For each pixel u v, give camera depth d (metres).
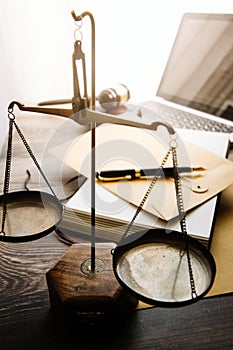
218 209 0.67
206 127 0.95
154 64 1.22
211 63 1.04
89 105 0.48
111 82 1.21
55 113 0.48
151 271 0.44
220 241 0.60
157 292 0.41
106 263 0.52
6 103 1.17
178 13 1.16
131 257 0.46
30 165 0.80
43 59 1.12
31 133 0.94
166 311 0.51
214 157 0.76
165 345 0.47
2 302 0.52
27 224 0.50
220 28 1.02
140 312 0.50
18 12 1.05
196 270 0.44
